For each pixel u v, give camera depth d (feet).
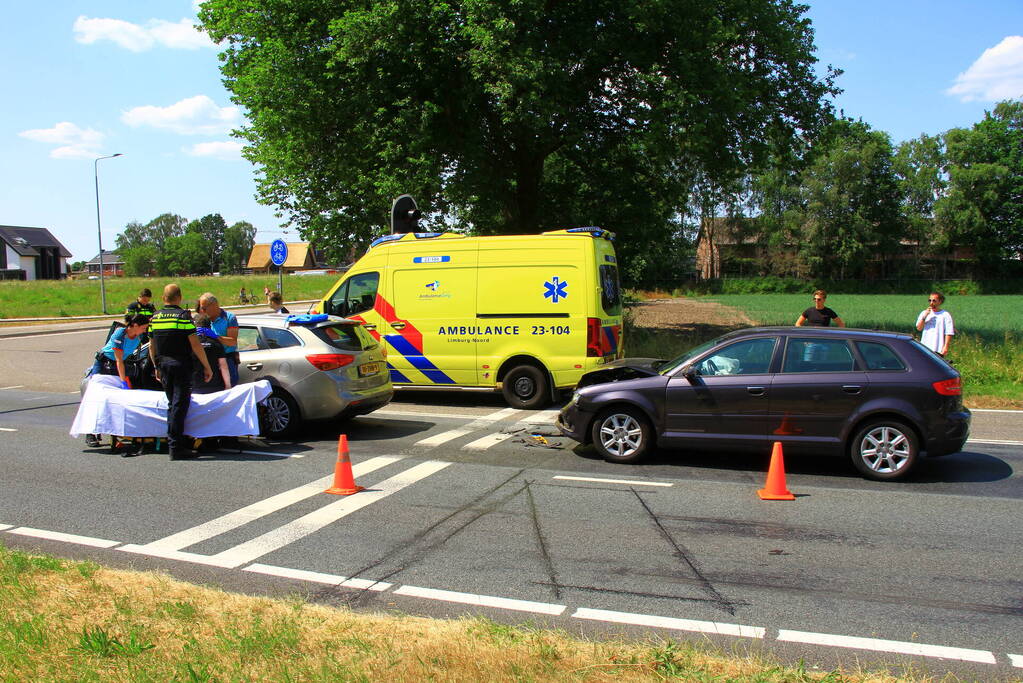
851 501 21.33
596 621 13.30
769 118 65.31
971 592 14.74
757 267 263.29
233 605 13.15
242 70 64.90
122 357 29.73
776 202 252.83
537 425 33.68
